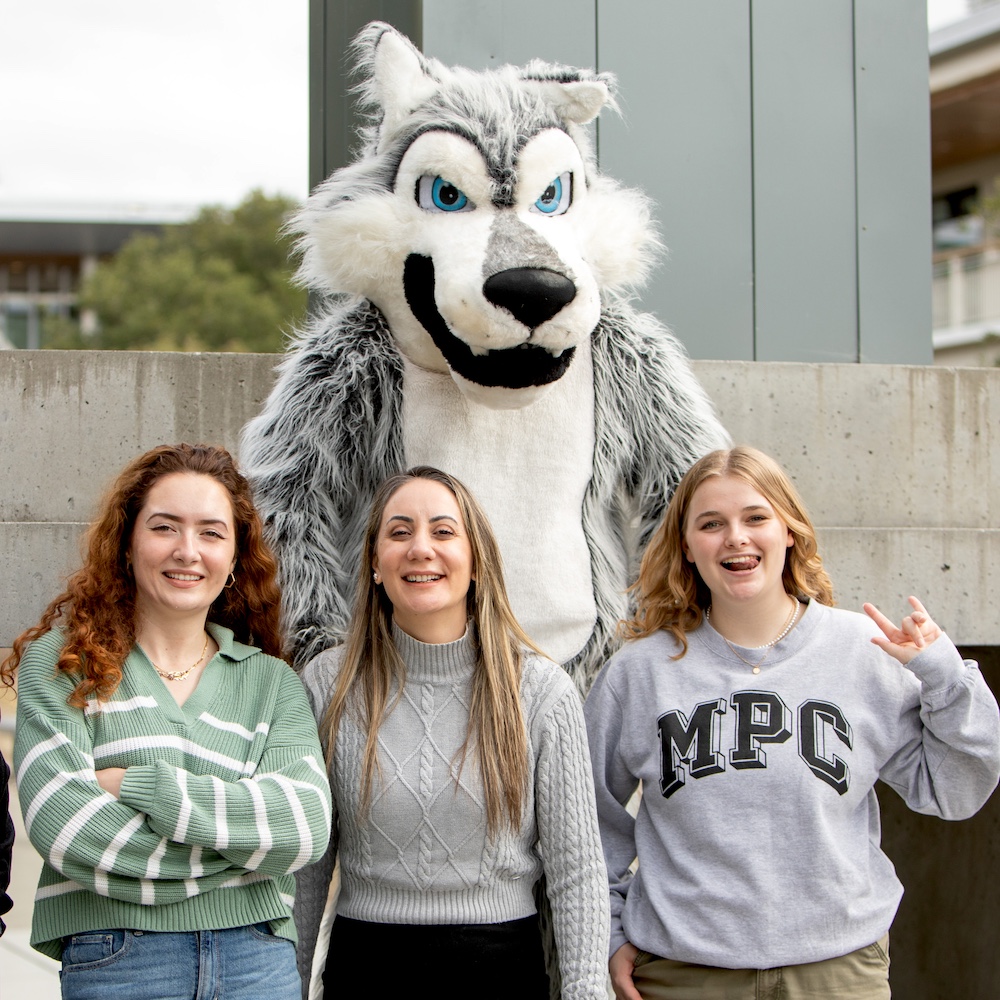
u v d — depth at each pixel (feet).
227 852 5.80
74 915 5.93
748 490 6.95
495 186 7.39
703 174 11.98
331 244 7.98
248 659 6.75
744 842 6.51
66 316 90.17
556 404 8.33
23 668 6.32
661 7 11.92
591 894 6.44
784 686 6.80
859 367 10.85
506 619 6.80
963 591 10.73
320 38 12.48
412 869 6.37
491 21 11.48
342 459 8.32
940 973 13.10
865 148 12.30
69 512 10.06
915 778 6.86
